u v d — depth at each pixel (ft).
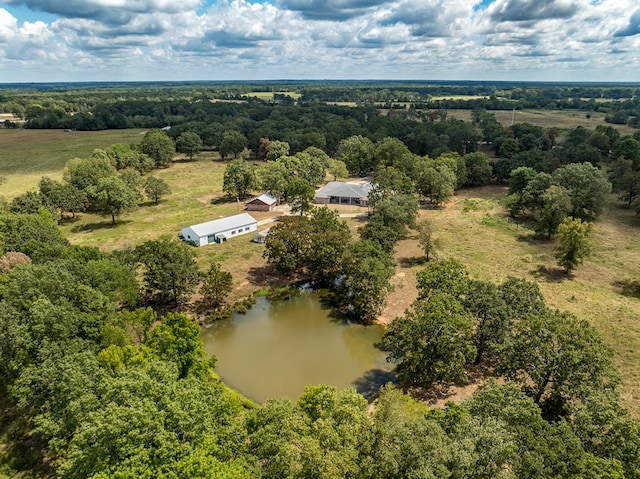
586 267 213.25
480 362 143.13
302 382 139.44
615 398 97.50
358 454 74.64
